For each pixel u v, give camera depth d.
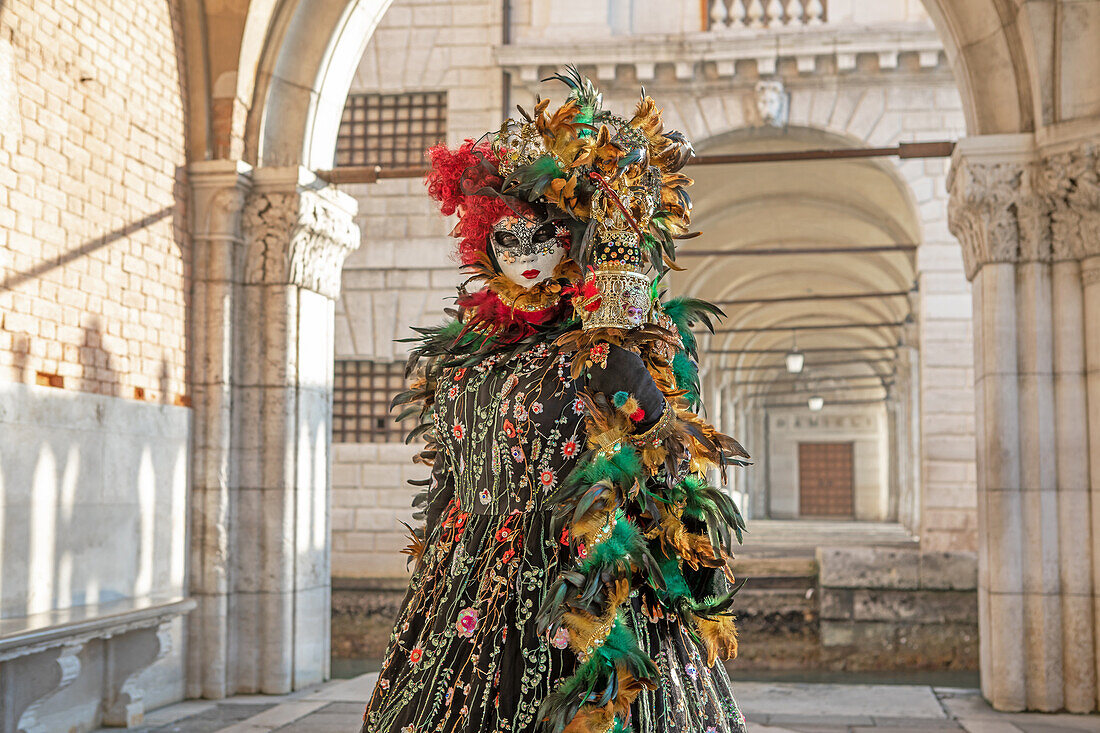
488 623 1.58
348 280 14.09
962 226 6.58
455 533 1.72
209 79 6.59
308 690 6.64
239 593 6.53
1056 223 6.15
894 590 12.84
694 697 1.61
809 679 12.08
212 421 6.48
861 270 23.47
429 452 1.96
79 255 5.42
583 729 1.39
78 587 5.34
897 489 35.56
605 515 1.43
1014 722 5.74
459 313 1.88
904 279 20.89
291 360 6.69
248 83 6.66
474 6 14.21
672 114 14.02
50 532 5.11
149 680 5.93
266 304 6.68
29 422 4.96
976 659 12.59
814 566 13.45
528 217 1.63
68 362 5.30
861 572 12.91
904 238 18.14
